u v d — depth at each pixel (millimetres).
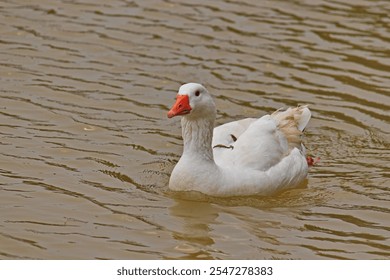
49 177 14594
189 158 14039
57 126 16344
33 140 15789
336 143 16234
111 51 19344
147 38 19953
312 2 22062
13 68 18469
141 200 13984
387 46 19875
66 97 17406
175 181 14125
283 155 14711
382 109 17375
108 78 18234
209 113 13797
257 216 13672
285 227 13359
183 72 18578
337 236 13125
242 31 20406
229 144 14891
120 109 17094
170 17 21000
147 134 16281
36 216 13375
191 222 13391
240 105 17391
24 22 20562
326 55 19438
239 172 14148
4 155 15203
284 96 17766
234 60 19125
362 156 15781
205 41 19906
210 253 12539
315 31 20531
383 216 13758
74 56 19078
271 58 19250
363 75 18641
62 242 12695
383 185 14734
